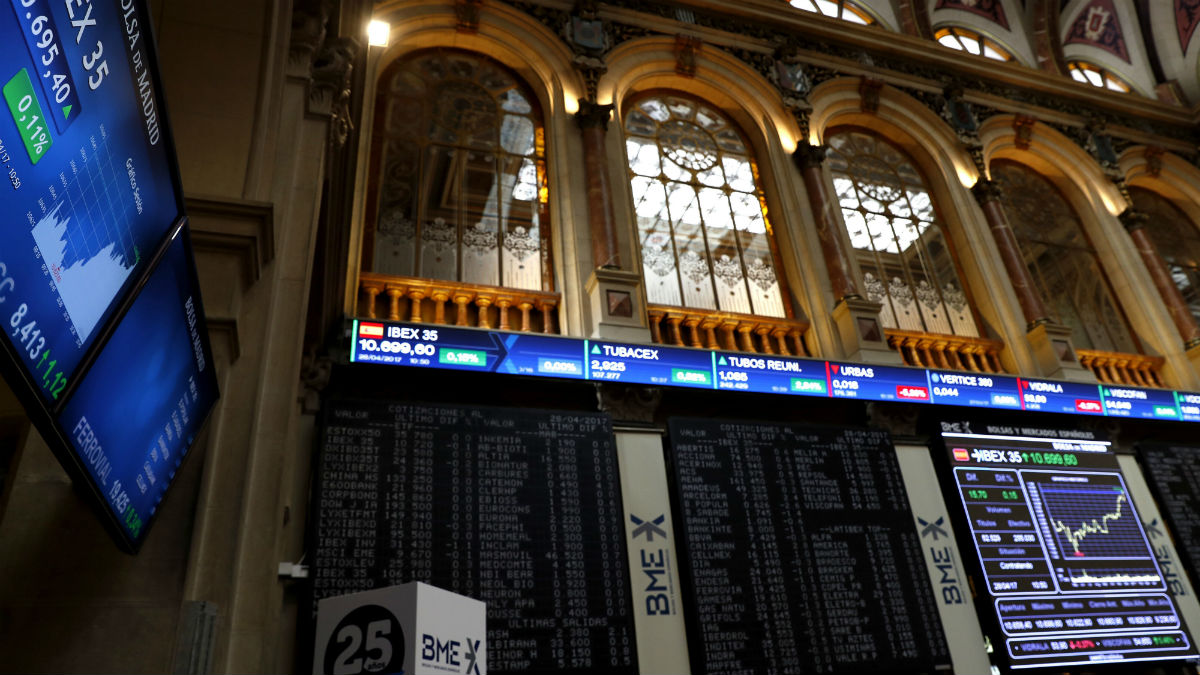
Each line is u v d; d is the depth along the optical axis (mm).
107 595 3816
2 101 2160
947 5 16828
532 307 9758
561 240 10234
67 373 2771
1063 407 10570
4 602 3660
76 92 2541
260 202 4914
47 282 2537
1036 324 11648
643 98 12375
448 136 10914
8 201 2262
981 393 10219
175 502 4227
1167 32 17547
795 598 8109
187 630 3809
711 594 7883
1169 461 10719
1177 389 11547
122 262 3041
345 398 7953
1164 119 16203
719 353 9281
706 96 12789
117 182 2908
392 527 7238
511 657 7000
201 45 5578
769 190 12008
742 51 13094
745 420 9102
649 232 11039
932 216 13039
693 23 13039
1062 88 15430
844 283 10898
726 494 8484
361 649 4367
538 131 11391
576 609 7379
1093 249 14055
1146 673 9508
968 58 14781
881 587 8453
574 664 7129
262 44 5707
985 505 9484
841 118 13477
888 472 9227
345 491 7285
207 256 4859
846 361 9797
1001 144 14445
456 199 10391
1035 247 13672
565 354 8734
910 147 13680
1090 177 14586
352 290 8898
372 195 9984
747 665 7629
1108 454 10484
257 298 5039
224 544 4211
